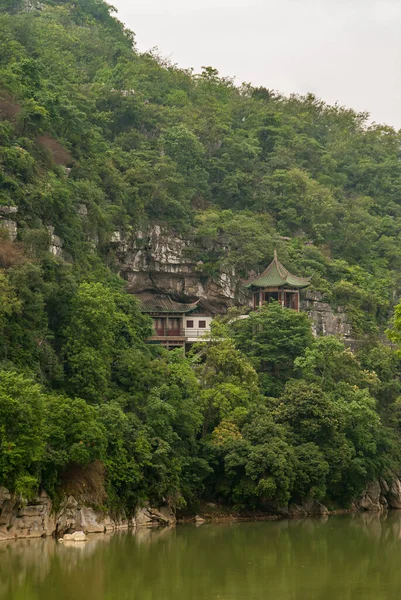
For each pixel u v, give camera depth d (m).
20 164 114.94
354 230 173.00
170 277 146.25
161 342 135.62
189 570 68.62
